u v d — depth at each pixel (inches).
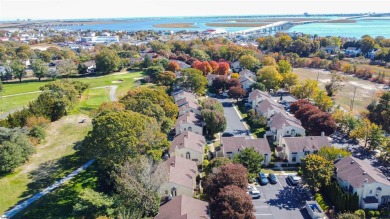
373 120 3663.9
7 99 4953.3
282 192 2448.3
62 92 4207.7
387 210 2172.7
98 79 6269.7
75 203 2272.4
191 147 2847.0
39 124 3614.7
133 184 2084.2
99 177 2699.3
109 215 2006.6
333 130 3211.1
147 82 5816.9
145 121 2615.7
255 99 4296.3
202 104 4065.0
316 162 2420.0
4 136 2842.0
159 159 2459.4
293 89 4776.1
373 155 3009.4
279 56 7559.1
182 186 2283.5
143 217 2071.9
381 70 6707.7
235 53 7401.6
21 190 2541.8
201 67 5866.1
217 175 2215.8
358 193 2233.0
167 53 7849.4
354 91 5128.0
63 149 3272.6
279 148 3046.3
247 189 2353.6
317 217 2122.3
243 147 2854.3
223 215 1871.3
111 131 2379.4
